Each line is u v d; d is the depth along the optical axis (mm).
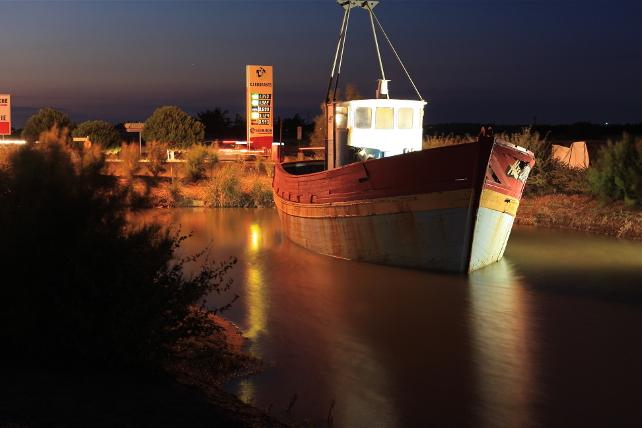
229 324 11906
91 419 5844
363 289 15055
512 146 16422
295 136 68438
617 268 17359
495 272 16891
